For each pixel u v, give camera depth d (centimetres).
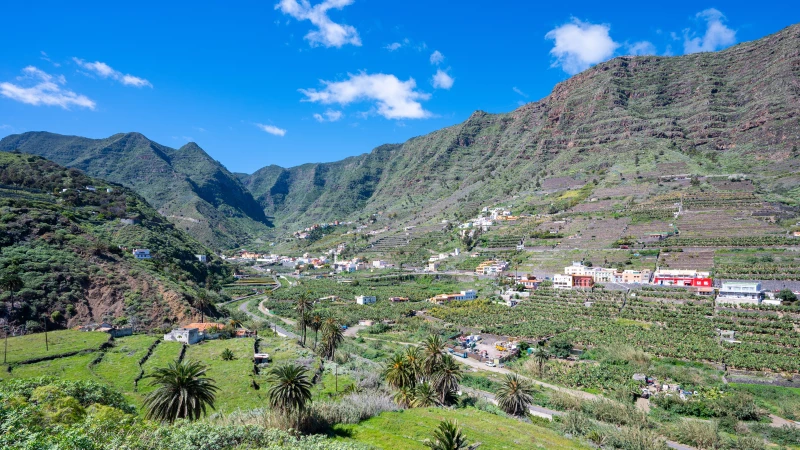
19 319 9919
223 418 5356
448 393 7325
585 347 11462
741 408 7512
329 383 8012
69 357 8456
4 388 4188
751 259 15250
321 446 4081
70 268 11969
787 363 9056
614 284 16100
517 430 5981
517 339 12725
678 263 16338
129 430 3528
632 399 8394
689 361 10012
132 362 8512
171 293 12800
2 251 11638
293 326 15150
